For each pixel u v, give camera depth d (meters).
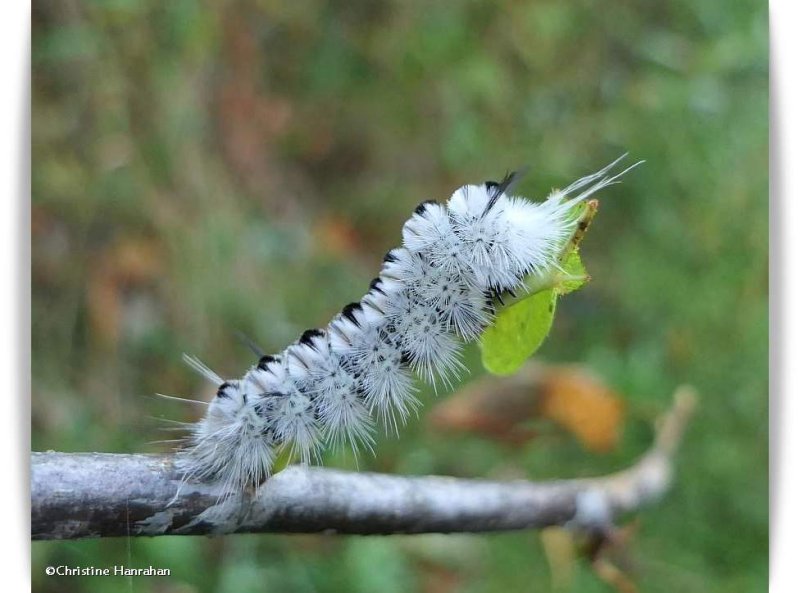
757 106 0.31
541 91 0.32
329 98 0.33
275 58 0.33
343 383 0.18
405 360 0.18
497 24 0.33
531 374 0.26
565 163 0.31
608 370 0.28
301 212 0.32
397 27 0.33
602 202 0.32
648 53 0.32
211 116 0.31
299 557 0.25
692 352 0.29
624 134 0.32
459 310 0.18
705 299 0.30
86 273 0.27
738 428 0.28
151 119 0.28
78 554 0.24
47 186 0.27
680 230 0.31
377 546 0.26
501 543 0.27
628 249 0.31
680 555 0.27
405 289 0.18
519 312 0.18
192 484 0.17
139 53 0.28
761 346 0.29
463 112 0.32
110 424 0.26
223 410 0.17
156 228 0.28
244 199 0.30
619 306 0.31
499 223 0.18
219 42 0.31
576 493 0.20
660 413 0.26
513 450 0.27
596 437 0.26
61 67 0.28
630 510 0.21
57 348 0.26
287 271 0.30
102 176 0.28
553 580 0.24
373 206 0.32
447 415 0.26
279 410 0.17
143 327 0.27
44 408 0.25
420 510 0.18
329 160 0.33
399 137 0.33
